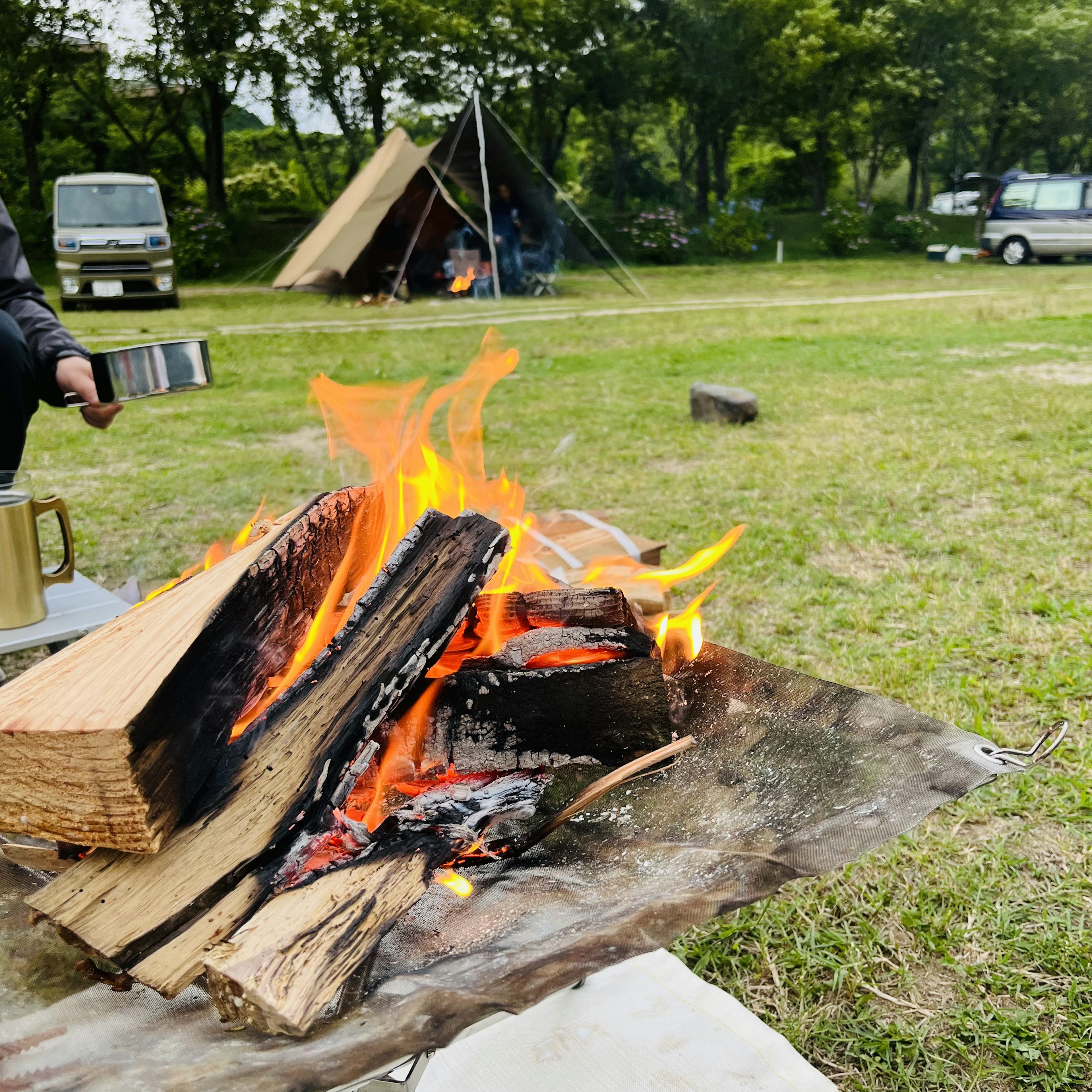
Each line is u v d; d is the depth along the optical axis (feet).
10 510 6.31
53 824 3.18
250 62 69.41
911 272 62.44
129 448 20.27
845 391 23.72
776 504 14.76
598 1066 4.79
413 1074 3.55
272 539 4.05
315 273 43.01
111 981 3.15
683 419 21.26
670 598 9.42
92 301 44.50
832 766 4.06
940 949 5.87
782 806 3.90
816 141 94.63
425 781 4.12
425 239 46.57
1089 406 20.59
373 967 3.14
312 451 19.61
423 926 3.43
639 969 5.46
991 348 29.78
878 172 104.27
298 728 3.50
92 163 87.10
